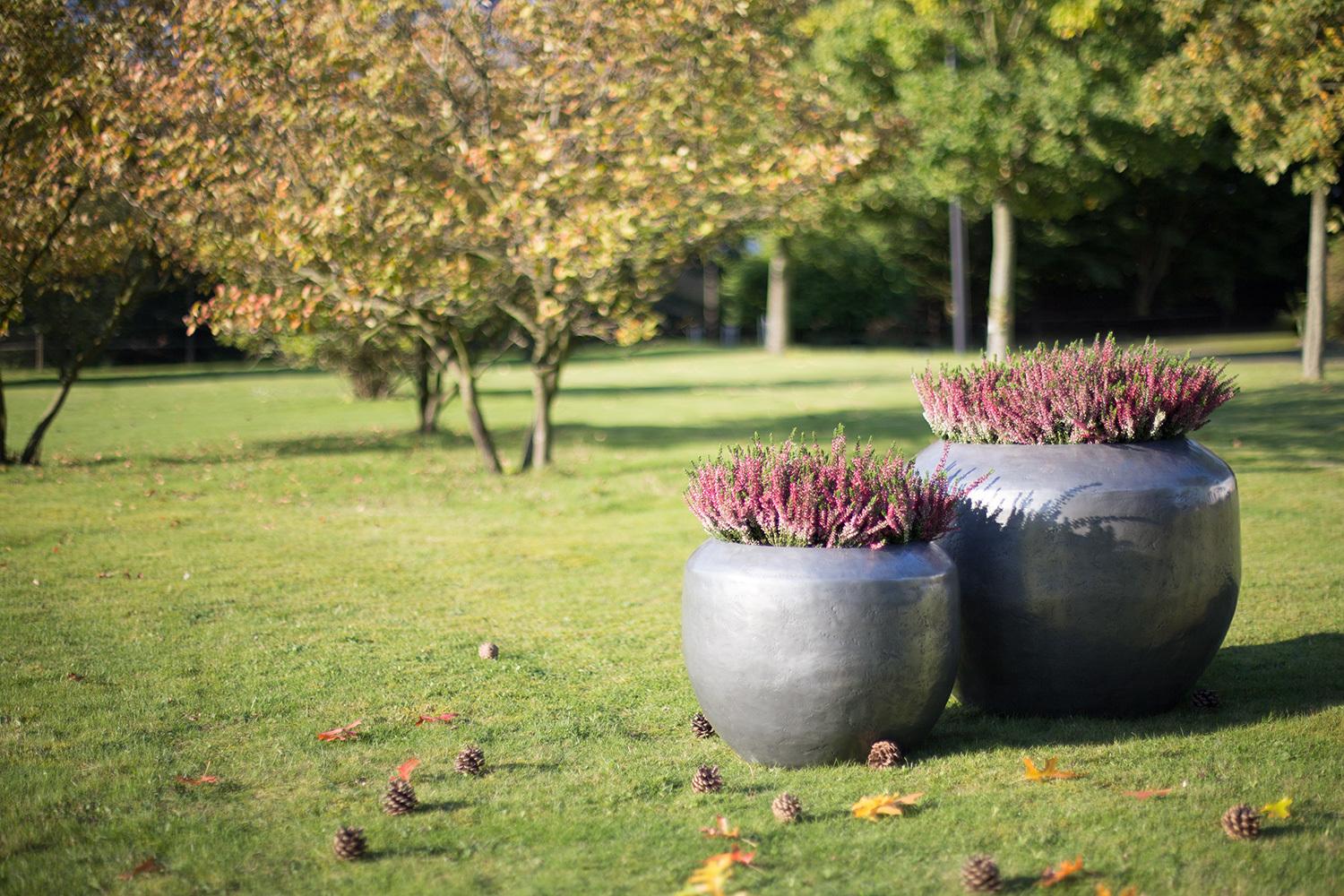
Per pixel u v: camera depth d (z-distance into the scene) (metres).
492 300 12.71
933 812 3.76
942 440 5.15
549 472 13.88
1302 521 9.50
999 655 4.73
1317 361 20.72
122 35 12.09
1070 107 18.22
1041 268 42.47
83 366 14.84
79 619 7.02
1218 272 41.09
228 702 5.29
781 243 38.66
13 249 12.75
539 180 10.67
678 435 17.91
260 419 21.28
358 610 7.36
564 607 7.45
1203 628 4.68
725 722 4.32
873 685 4.09
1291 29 10.27
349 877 3.35
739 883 3.25
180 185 11.02
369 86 11.32
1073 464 4.62
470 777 4.26
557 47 11.39
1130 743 4.43
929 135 19.34
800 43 15.40
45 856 3.54
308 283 12.16
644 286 12.09
